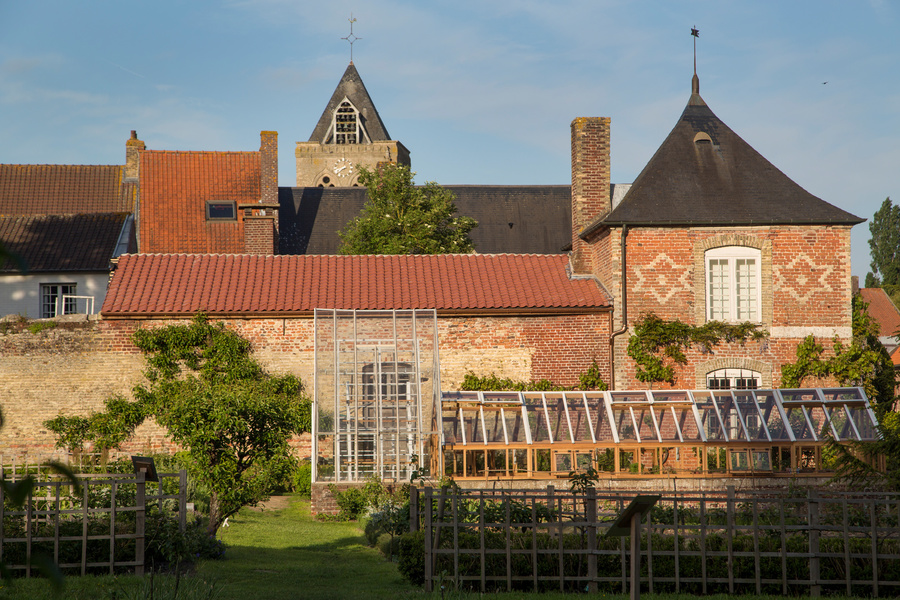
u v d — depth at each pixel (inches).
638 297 1119.6
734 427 944.9
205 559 595.2
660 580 494.9
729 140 1220.5
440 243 1612.9
